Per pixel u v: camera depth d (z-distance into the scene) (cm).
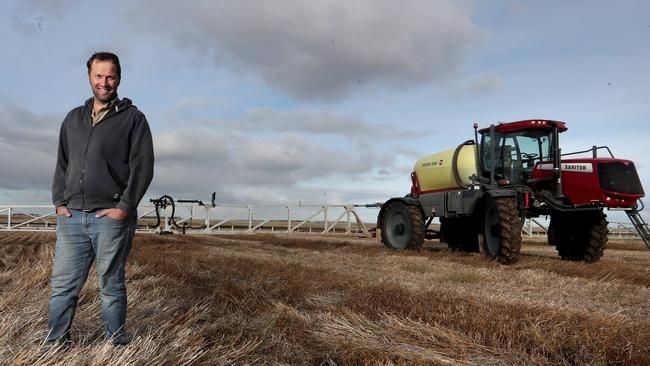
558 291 526
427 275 634
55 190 261
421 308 383
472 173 960
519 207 832
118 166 256
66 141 266
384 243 1112
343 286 499
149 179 262
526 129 888
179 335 275
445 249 1140
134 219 265
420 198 1056
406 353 287
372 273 643
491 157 891
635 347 292
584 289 540
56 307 253
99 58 252
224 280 479
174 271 548
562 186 816
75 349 233
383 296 429
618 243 1590
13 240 1066
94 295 370
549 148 885
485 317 351
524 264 775
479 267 744
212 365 253
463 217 1005
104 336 272
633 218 790
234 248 1039
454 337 312
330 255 916
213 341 292
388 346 300
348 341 307
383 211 1129
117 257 258
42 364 218
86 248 259
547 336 310
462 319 349
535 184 859
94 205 252
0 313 303
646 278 632
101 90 253
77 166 253
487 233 870
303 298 441
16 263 616
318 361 287
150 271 546
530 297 481
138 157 259
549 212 877
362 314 371
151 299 374
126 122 258
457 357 288
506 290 525
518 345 303
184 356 249
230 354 270
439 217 1052
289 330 330
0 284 437
